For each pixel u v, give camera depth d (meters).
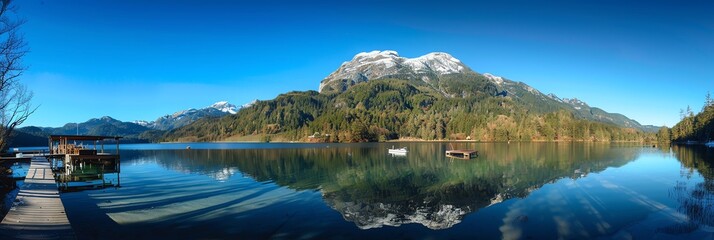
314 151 113.44
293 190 35.62
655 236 19.81
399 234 20.67
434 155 88.25
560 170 51.75
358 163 67.44
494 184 38.66
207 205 28.36
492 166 58.84
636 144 157.62
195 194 33.38
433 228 21.83
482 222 22.94
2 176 40.88
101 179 44.88
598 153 89.88
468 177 45.00
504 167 57.00
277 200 30.44
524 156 81.06
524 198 30.33
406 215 25.03
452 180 42.53
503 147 131.12
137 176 47.94
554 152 95.81
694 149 105.81
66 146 55.78
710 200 28.09
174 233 20.91
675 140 175.75
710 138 141.75
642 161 64.88
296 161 73.19
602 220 23.05
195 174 49.94
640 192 32.31
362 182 41.34
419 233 20.83
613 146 135.62
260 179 44.31
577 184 37.66
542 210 25.91
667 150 101.56
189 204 28.75
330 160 75.31
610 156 78.69
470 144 166.50
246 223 23.03
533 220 23.30
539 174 47.09
